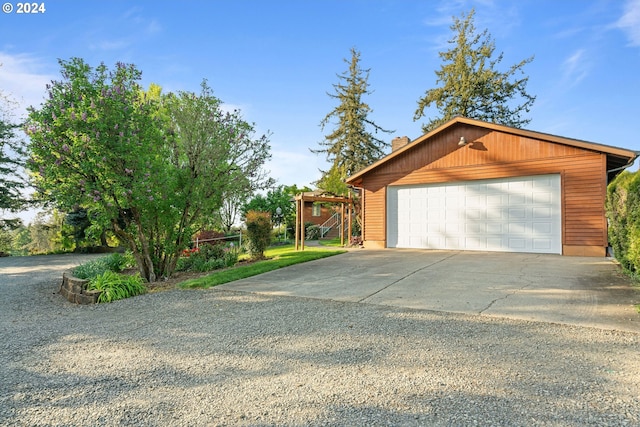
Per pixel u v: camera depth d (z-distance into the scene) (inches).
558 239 421.7
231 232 837.2
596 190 399.9
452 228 494.3
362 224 569.3
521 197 446.0
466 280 284.8
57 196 291.3
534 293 237.3
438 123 1059.9
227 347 157.4
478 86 983.0
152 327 193.0
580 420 94.1
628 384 113.6
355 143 1082.7
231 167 373.4
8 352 159.8
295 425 95.1
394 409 101.6
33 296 301.9
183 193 344.5
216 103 362.0
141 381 125.4
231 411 103.2
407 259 408.5
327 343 157.8
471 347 148.3
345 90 1116.5
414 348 148.7
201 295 267.9
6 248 1053.2
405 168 530.6
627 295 224.7
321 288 277.1
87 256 749.9
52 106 295.3
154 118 331.9
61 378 129.7
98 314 227.3
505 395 108.0
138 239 352.2
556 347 146.1
